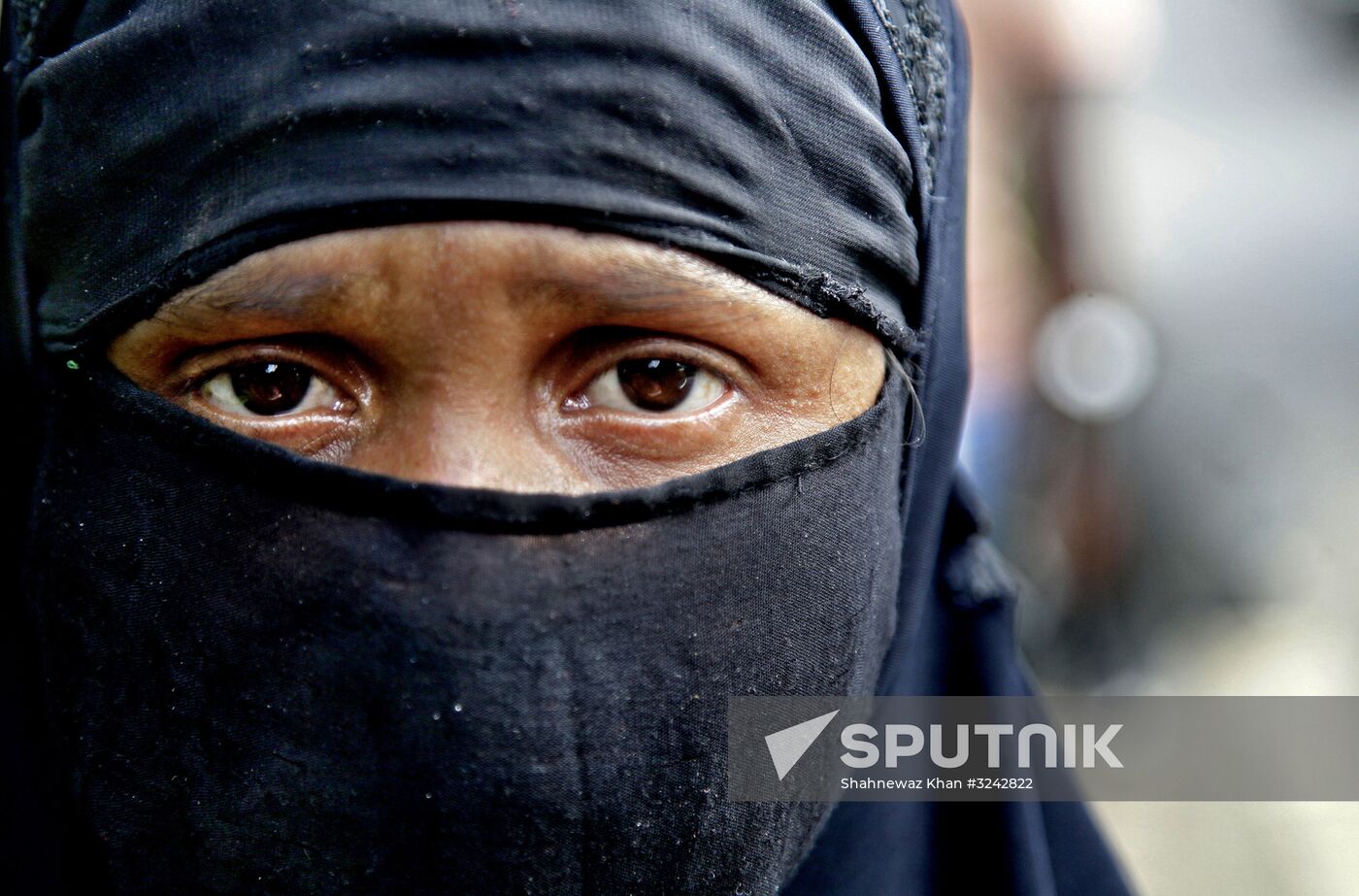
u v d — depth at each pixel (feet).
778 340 3.51
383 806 3.42
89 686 3.68
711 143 3.35
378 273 3.20
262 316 3.30
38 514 3.86
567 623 3.36
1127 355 11.96
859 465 3.77
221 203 3.31
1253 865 10.19
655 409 3.55
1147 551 12.67
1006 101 11.47
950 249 4.48
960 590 5.62
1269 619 13.04
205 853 3.57
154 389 3.58
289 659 3.41
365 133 3.20
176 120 3.37
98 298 3.56
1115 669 11.85
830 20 3.67
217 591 3.46
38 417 4.22
